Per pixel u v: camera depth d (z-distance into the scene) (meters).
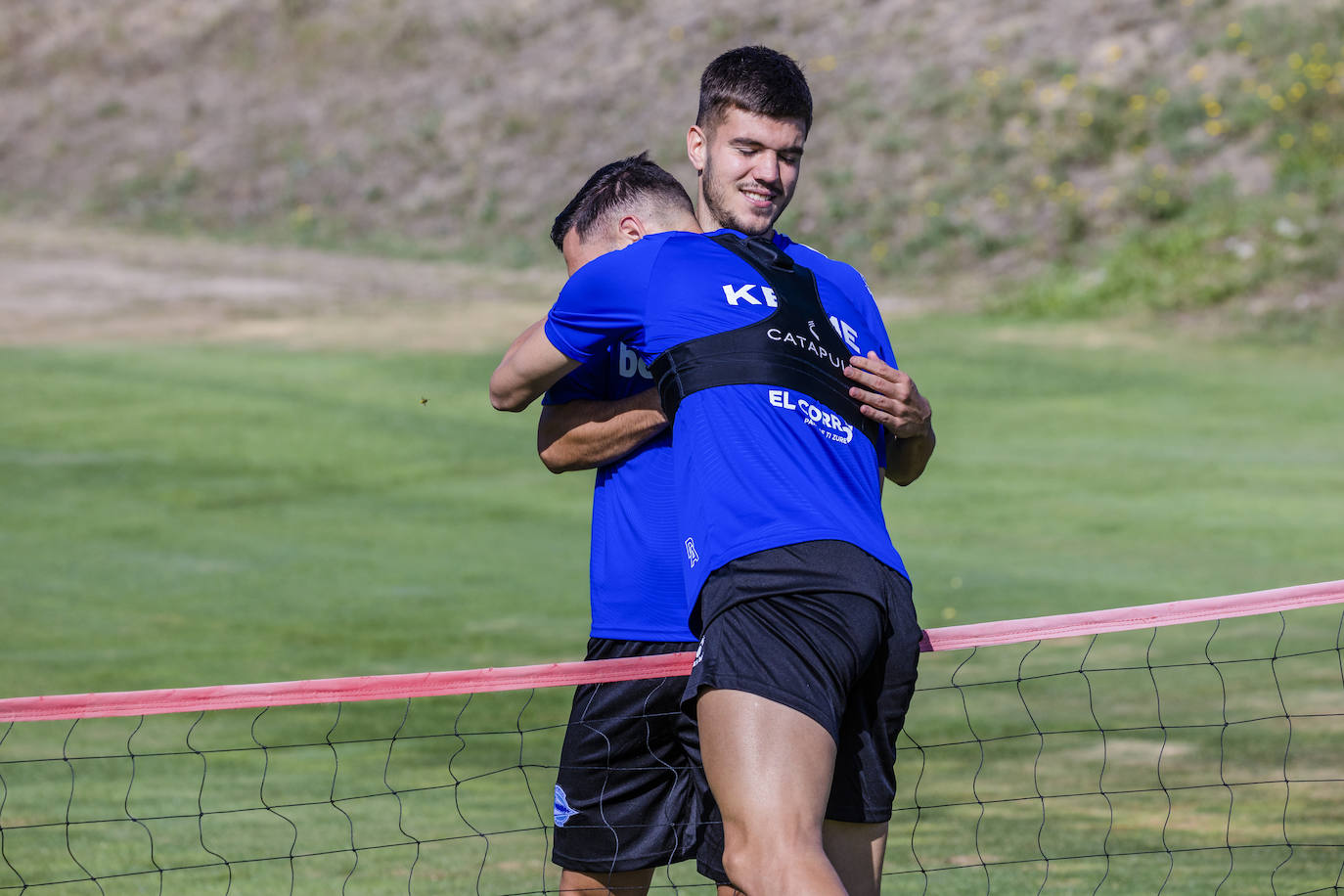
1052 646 38.44
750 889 9.25
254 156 142.62
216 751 25.00
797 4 143.88
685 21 145.88
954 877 19.31
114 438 72.56
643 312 11.20
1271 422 71.88
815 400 10.74
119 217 135.12
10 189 142.38
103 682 35.84
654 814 13.02
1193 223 105.31
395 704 34.28
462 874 20.05
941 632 12.89
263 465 68.25
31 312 102.44
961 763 27.61
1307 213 101.50
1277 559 48.56
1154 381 80.69
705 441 10.51
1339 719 29.72
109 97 154.38
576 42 148.25
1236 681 33.72
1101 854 20.47
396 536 56.28
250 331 98.31
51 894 18.94
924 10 137.88
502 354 90.94
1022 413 74.88
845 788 10.44
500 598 46.44
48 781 27.05
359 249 125.69
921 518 56.38
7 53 163.12
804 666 9.72
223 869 20.44
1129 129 116.75
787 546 10.10
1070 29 129.00
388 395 81.56
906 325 97.19
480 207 130.50
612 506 12.96
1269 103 113.44
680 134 131.12
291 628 42.41
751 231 12.23
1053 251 108.12
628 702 12.79
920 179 119.81
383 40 154.75
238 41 159.75
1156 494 59.19
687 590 10.62
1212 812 23.02
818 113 129.88
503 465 68.75
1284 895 17.81
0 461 68.12
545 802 25.33
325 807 24.86
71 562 51.69
